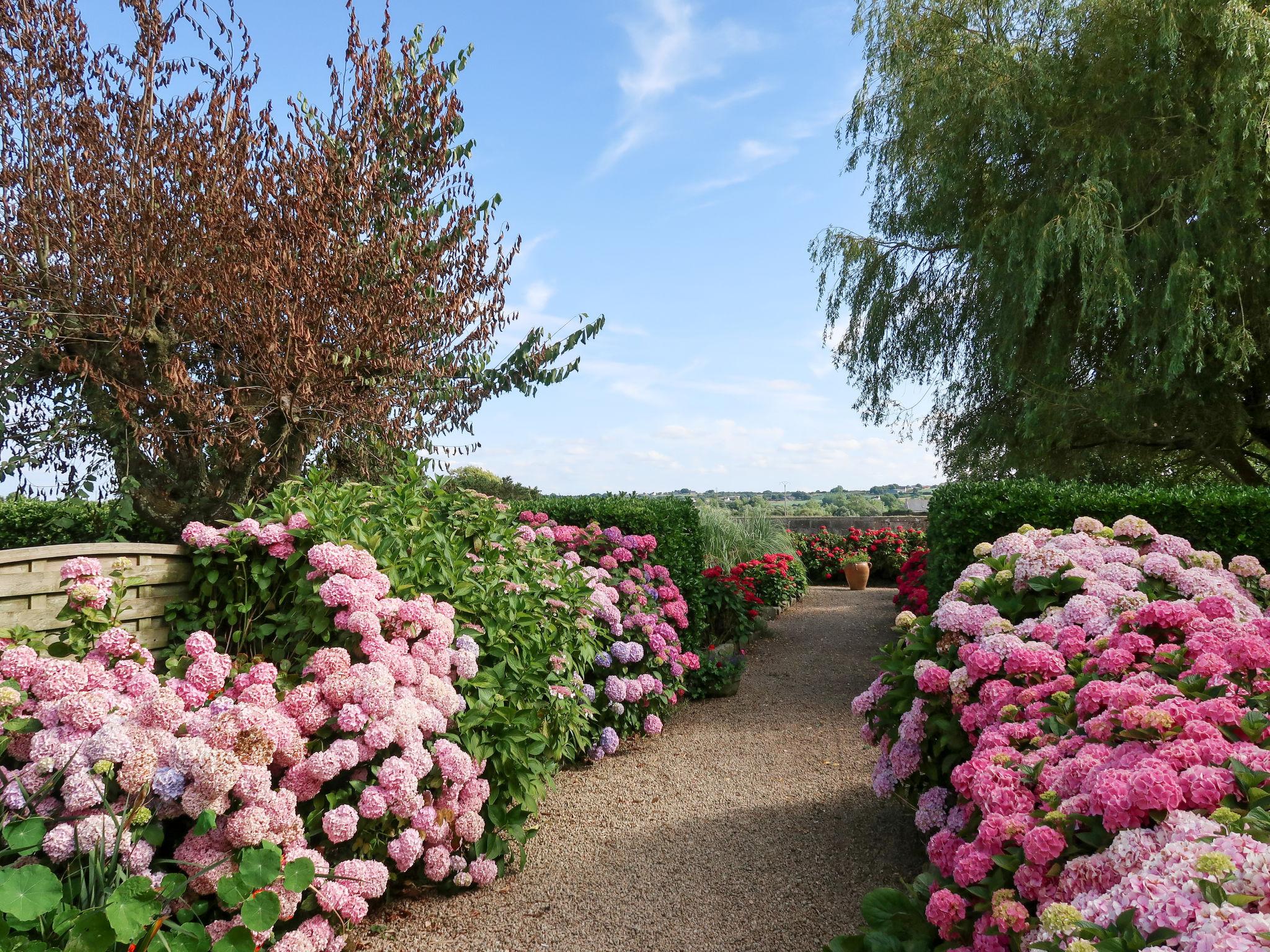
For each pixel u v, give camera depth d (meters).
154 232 4.23
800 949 2.56
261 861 1.99
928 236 10.73
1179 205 8.25
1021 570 3.37
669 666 5.32
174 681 2.59
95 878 1.89
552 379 5.49
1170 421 9.35
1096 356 9.90
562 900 2.96
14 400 4.32
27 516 6.54
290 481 3.75
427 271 5.20
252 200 4.51
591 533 5.87
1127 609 2.91
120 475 4.48
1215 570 3.65
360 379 4.79
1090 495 5.52
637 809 3.87
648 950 2.59
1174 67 8.38
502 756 3.09
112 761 2.10
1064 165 8.93
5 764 2.33
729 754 4.70
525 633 3.68
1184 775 1.51
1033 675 2.62
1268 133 7.50
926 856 3.16
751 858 3.26
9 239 4.20
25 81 4.29
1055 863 1.62
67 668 2.37
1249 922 1.06
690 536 7.20
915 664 3.08
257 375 4.55
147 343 4.38
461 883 2.97
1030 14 9.48
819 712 5.54
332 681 2.54
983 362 10.44
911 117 9.82
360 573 2.98
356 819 2.36
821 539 14.47
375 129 5.00
